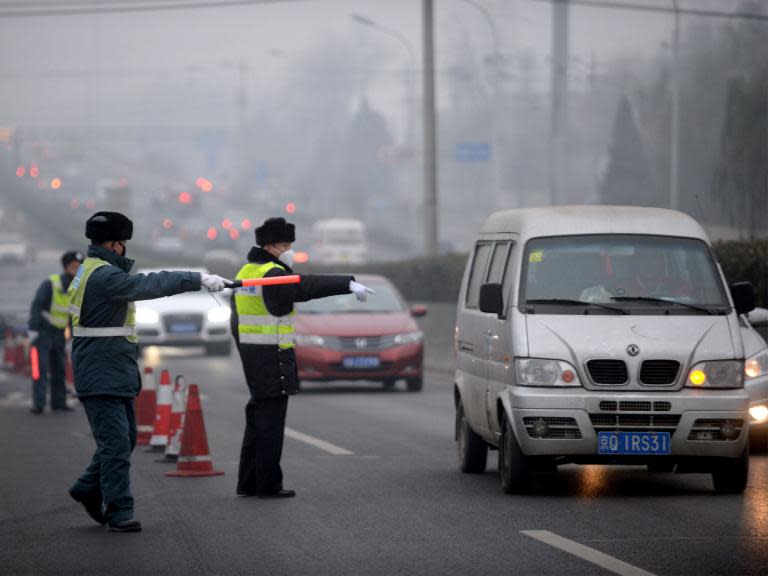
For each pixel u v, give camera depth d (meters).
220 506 27.44
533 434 27.86
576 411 27.75
